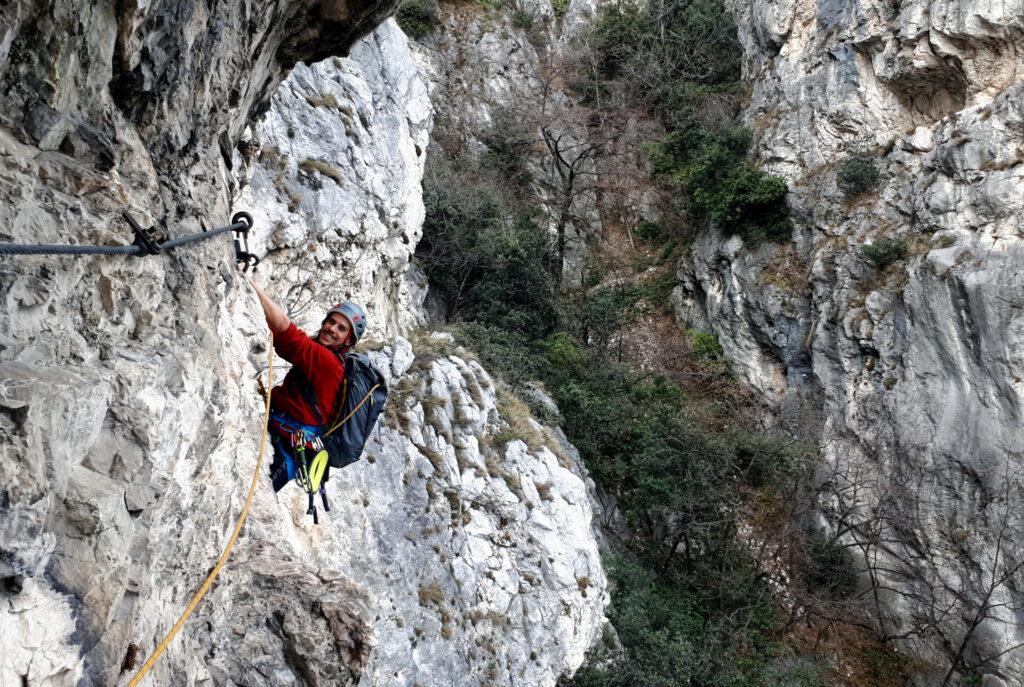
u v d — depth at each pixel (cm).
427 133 2330
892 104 3059
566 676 1850
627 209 3862
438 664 1434
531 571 1809
